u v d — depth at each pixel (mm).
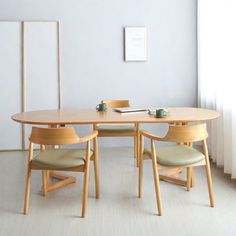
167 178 3373
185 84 4910
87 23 4750
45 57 4703
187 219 2529
